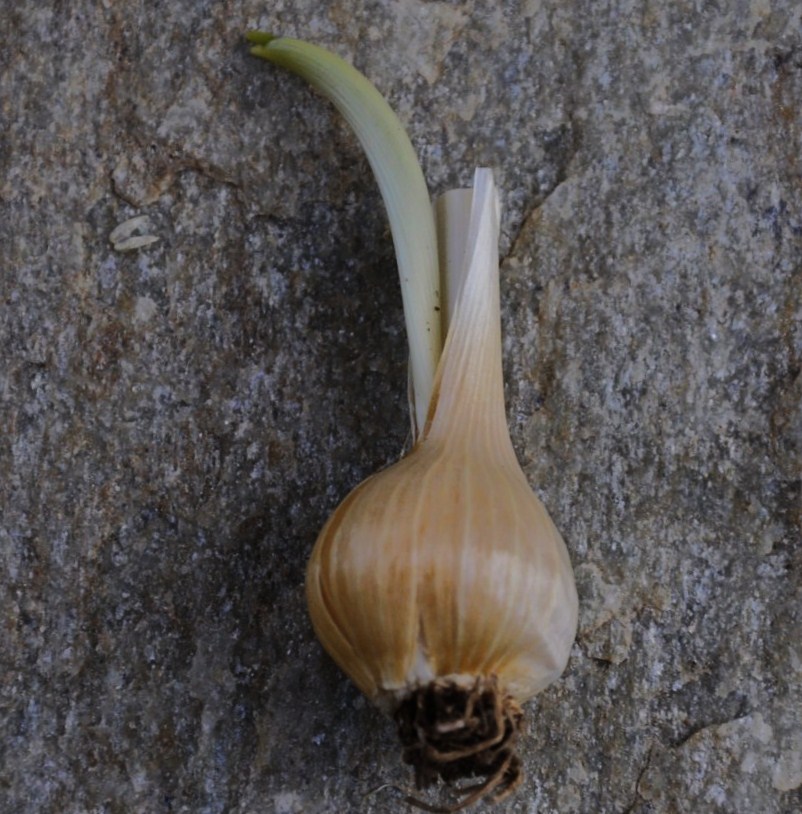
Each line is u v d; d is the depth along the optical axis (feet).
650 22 0.83
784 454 0.79
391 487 0.69
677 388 0.80
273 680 0.78
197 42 0.83
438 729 0.66
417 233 0.74
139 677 0.78
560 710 0.77
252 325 0.81
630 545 0.79
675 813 0.76
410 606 0.67
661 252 0.81
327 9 0.83
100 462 0.80
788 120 0.82
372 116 0.77
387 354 0.80
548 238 0.81
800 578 0.78
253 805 0.77
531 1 0.83
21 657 0.78
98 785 0.77
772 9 0.83
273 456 0.80
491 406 0.71
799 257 0.81
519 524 0.68
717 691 0.77
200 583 0.79
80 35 0.83
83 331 0.81
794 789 0.76
